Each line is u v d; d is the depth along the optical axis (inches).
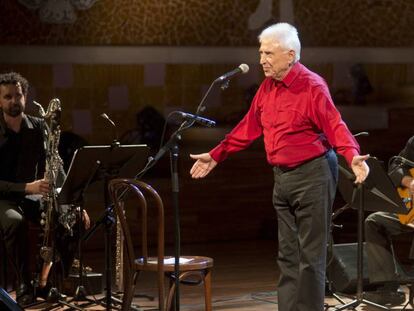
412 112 521.0
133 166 277.4
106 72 522.0
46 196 307.9
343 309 289.1
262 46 241.0
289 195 245.8
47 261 310.5
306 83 240.4
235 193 478.6
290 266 250.1
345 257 319.0
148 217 452.8
